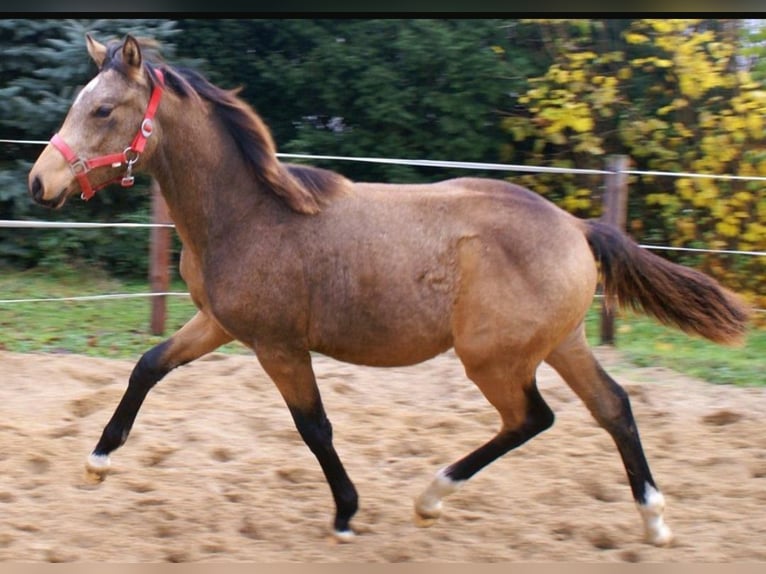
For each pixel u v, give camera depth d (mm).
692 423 5645
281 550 3975
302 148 9844
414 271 3879
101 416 5426
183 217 4039
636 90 9641
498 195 4027
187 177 3979
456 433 5410
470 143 9766
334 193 3957
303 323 3930
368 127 9938
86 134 3818
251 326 3943
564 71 9203
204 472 4719
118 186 9430
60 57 8805
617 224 7293
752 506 4512
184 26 9789
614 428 4168
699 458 5043
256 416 5492
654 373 6723
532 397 3982
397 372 6547
